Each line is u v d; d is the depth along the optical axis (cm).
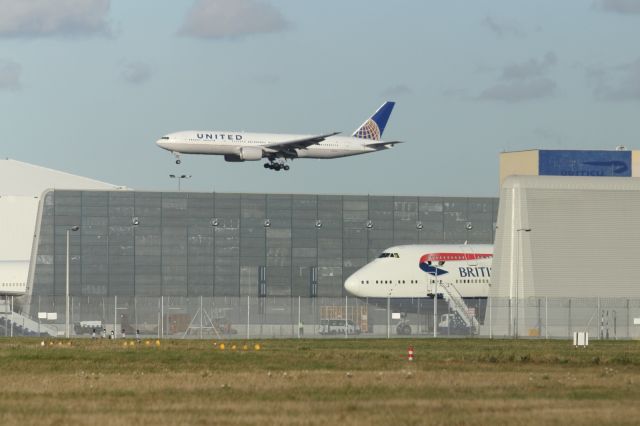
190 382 18700
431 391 17312
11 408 14962
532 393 17050
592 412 14562
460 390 17475
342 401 15888
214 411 14675
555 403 15625
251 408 14975
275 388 17700
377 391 17312
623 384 18638
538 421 13775
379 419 13888
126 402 15688
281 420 13762
